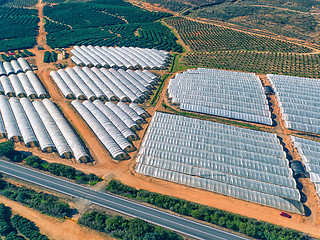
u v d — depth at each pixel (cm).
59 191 9500
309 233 8169
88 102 14175
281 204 8931
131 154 11250
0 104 13738
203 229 8331
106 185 9762
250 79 16350
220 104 14175
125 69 18688
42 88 15425
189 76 16700
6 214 8656
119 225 8175
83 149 11056
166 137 11794
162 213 8800
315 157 10875
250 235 8006
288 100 14338
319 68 17788
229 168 10312
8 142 11056
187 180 9819
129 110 13562
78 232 8150
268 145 11438
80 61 18812
